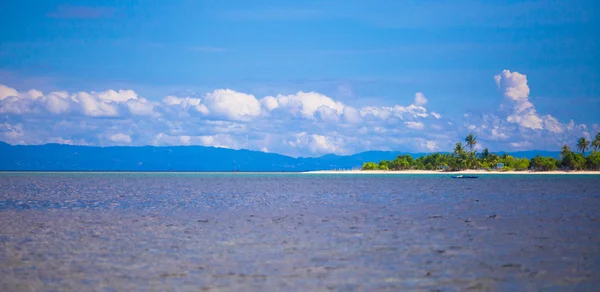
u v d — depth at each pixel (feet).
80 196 351.25
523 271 104.53
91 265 110.32
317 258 116.88
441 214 214.48
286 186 541.34
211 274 102.53
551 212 221.87
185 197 340.18
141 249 128.16
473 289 92.27
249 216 206.80
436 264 110.73
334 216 206.39
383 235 151.12
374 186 527.40
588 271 104.27
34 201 299.79
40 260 115.44
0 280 98.53
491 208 244.01
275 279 98.94
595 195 345.31
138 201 300.40
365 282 96.73
